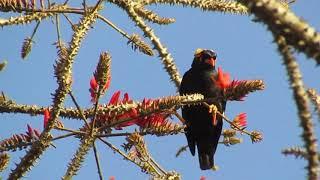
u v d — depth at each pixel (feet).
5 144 20.52
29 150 19.77
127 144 22.00
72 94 21.02
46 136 20.08
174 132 22.09
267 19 11.77
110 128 21.98
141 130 22.08
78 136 21.42
